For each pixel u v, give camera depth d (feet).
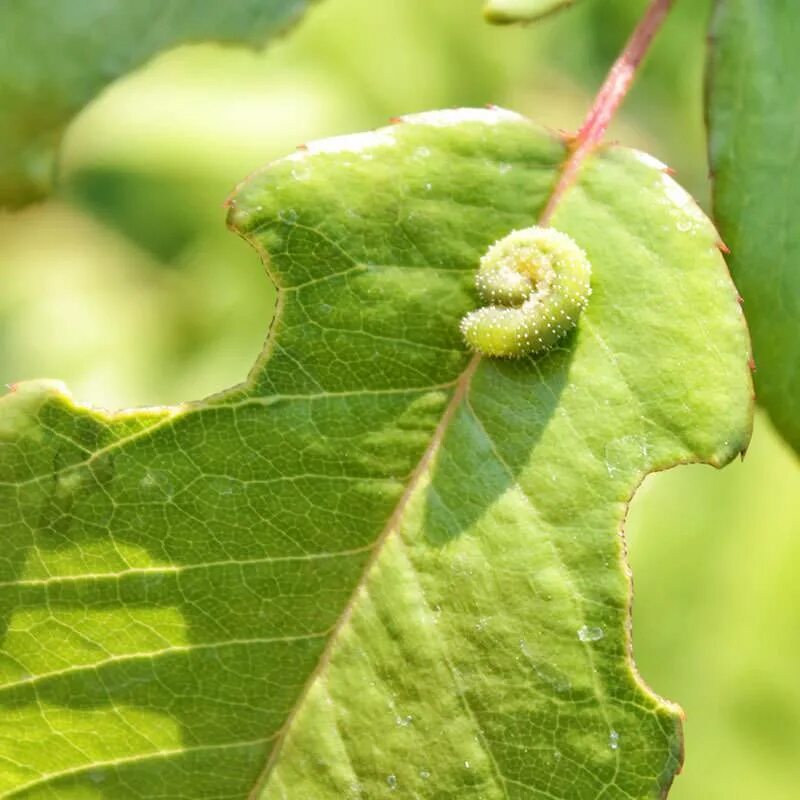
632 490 0.56
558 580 0.56
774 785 0.72
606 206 0.57
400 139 0.57
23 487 0.56
